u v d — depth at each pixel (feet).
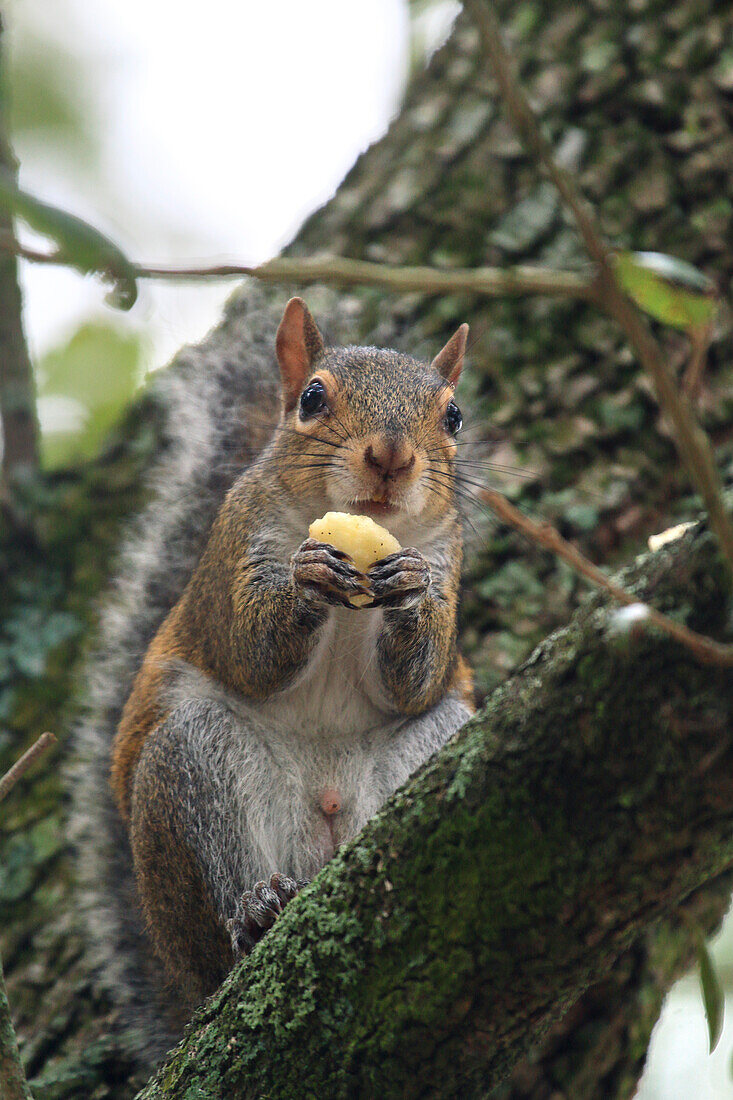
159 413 32.68
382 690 25.05
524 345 30.42
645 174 31.40
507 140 32.53
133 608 29.27
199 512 29.71
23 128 28.86
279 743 25.00
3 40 25.09
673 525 28.86
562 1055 24.77
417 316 31.40
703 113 31.94
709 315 11.69
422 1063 15.08
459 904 14.37
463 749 14.62
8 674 30.40
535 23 33.42
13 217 10.98
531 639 27.89
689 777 12.59
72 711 29.55
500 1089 24.03
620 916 13.60
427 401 25.39
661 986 26.13
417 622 24.29
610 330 30.40
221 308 32.53
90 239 10.68
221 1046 16.28
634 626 11.77
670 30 32.71
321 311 32.22
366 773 24.97
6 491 32.48
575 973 14.17
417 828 14.75
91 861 27.20
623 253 11.54
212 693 25.13
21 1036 24.98
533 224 31.32
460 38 34.63
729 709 12.29
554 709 13.58
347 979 15.30
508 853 13.92
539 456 29.14
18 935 26.58
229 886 23.26
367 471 23.93
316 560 22.82
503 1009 14.55
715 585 12.55
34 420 32.76
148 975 25.75
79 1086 23.91
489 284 11.48
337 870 15.76
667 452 29.37
